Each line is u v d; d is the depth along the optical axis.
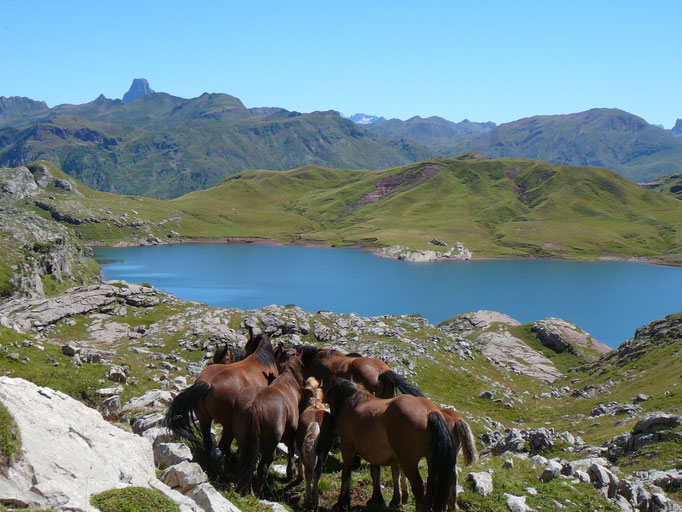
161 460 12.13
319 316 56.47
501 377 54.38
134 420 17.00
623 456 22.16
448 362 51.81
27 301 49.41
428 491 10.19
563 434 24.70
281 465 14.80
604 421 34.62
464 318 91.62
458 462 17.27
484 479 13.46
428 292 179.50
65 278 157.50
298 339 49.28
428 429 10.31
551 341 79.69
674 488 16.08
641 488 14.16
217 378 13.27
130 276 194.62
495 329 84.88
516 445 22.89
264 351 15.52
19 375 21.19
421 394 14.63
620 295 182.00
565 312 150.50
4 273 125.00
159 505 8.26
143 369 29.86
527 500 12.98
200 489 9.40
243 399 12.02
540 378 62.41
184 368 36.50
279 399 12.11
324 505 12.37
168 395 20.05
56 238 161.00
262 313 53.34
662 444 21.09
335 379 12.73
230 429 12.98
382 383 15.59
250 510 10.32
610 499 13.62
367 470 14.87
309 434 11.92
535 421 39.78
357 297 164.75
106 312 49.56
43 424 9.56
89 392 21.62
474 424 33.06
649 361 50.84
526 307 157.75
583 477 14.80
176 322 48.81
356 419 11.64
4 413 8.48
